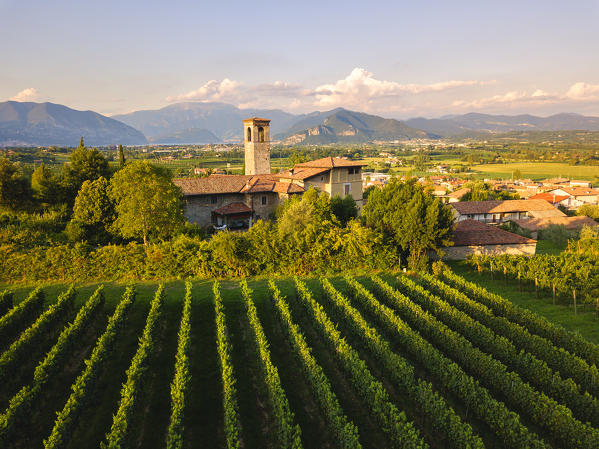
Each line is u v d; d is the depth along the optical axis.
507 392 17.08
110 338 20.09
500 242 43.31
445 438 14.52
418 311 24.39
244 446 14.84
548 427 15.07
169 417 16.38
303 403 17.45
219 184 59.19
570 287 28.84
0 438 13.61
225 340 20.30
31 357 20.52
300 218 39.88
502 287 33.97
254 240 36.66
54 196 55.91
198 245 36.31
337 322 26.03
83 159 59.12
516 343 22.09
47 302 28.48
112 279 34.00
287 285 33.28
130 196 38.25
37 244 37.34
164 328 24.58
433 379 19.20
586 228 54.03
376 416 15.43
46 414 16.48
